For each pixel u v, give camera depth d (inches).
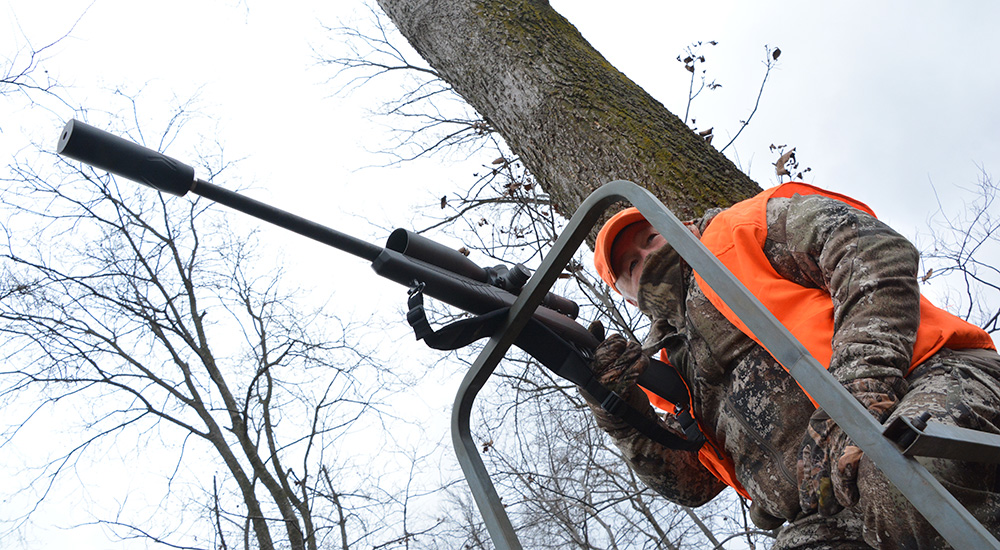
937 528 35.4
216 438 342.0
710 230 67.1
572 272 217.0
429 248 62.3
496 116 128.0
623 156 108.8
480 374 64.6
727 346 67.0
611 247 77.0
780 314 60.9
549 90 117.7
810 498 58.6
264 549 319.6
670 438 71.0
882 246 55.1
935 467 49.4
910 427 36.5
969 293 202.1
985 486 50.1
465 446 62.3
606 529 278.2
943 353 53.9
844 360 51.8
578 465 287.4
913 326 52.2
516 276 67.9
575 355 69.1
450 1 134.1
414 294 59.7
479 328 62.5
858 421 38.8
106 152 48.1
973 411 48.1
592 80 118.8
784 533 67.2
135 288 366.3
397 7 142.7
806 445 56.0
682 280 72.9
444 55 135.3
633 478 282.4
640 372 68.4
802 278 61.8
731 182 106.2
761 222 63.6
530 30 126.6
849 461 50.3
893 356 50.3
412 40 143.2
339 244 57.4
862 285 53.7
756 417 65.4
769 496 66.4
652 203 51.1
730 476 74.4
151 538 318.7
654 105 117.2
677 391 73.8
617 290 81.2
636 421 69.8
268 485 335.6
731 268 63.8
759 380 64.8
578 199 114.5
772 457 65.1
